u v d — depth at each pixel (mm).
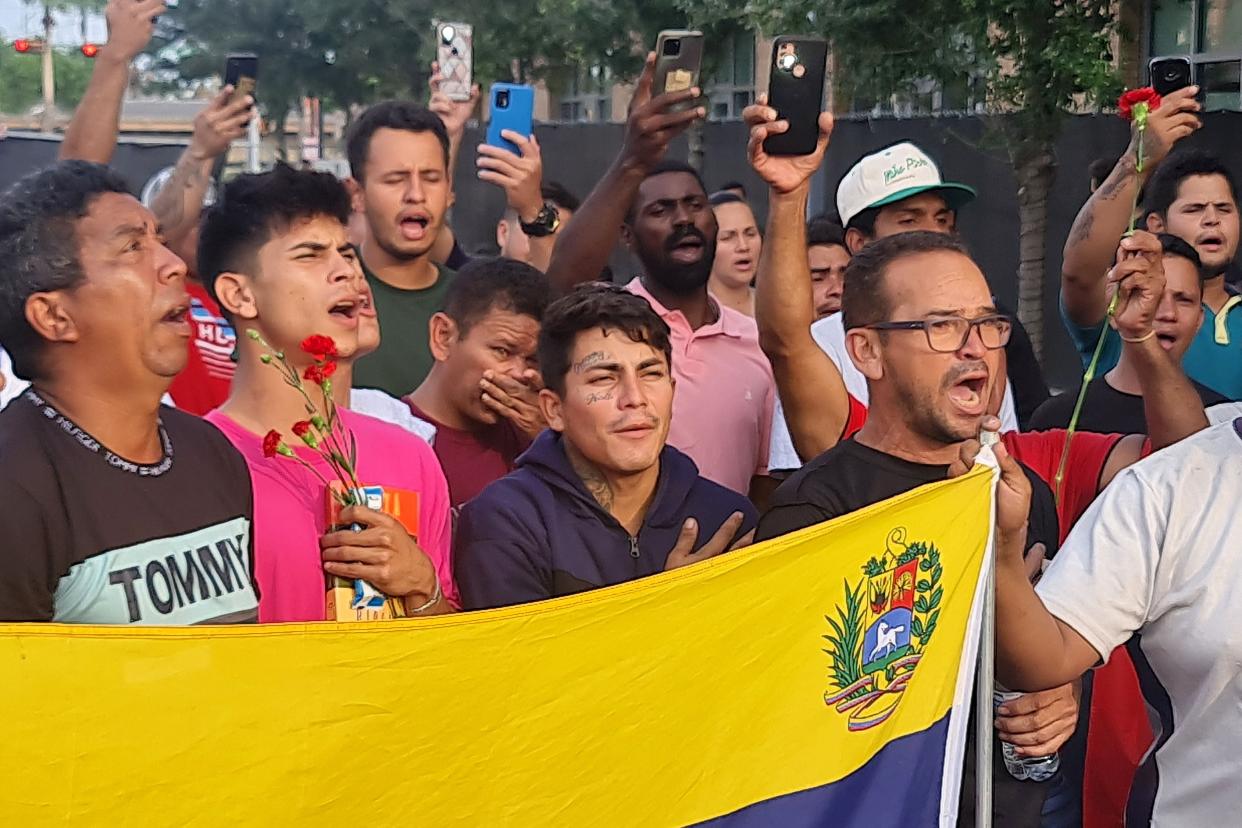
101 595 2389
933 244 3094
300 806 2043
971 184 13281
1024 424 5336
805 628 2400
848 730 2473
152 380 2494
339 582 2641
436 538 3109
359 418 3113
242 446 2904
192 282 4645
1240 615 2641
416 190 4367
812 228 5812
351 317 3043
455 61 5441
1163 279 3461
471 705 2129
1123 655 3307
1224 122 11320
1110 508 2781
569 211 6371
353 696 2049
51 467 2393
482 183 17062
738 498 3441
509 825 2199
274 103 19812
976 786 2666
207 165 4691
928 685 2562
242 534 2611
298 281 2943
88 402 2471
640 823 2297
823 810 2457
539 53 17312
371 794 2090
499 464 3893
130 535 2434
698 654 2299
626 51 16328
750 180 15523
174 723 1962
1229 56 12945
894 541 2477
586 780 2234
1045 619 2668
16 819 1907
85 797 1932
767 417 4445
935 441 3066
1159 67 4770
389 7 17656
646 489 3301
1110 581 2729
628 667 2238
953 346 3010
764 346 3686
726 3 14328
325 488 2848
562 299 3295
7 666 1878
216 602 2521
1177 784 2768
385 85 19266
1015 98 10859
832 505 3029
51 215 2453
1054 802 3359
